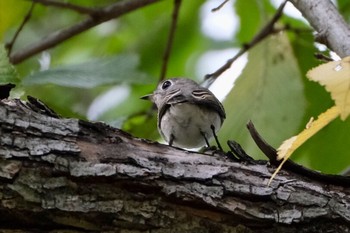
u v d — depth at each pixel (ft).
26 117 18.02
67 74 31.14
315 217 18.80
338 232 18.89
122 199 17.93
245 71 30.32
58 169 17.61
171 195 18.21
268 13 38.17
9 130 17.67
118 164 18.11
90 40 43.11
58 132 18.08
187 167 18.70
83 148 18.07
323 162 30.63
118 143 18.56
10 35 41.32
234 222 18.56
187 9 41.45
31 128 17.87
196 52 42.16
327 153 30.50
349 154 30.37
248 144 28.91
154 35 41.39
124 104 39.99
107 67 32.53
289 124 29.22
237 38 40.81
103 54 42.65
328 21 23.72
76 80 30.99
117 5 33.09
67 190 17.60
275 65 30.32
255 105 29.60
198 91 26.12
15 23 34.53
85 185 17.74
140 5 33.12
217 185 18.61
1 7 33.99
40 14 40.55
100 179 17.81
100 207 17.74
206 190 18.49
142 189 18.10
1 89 19.08
